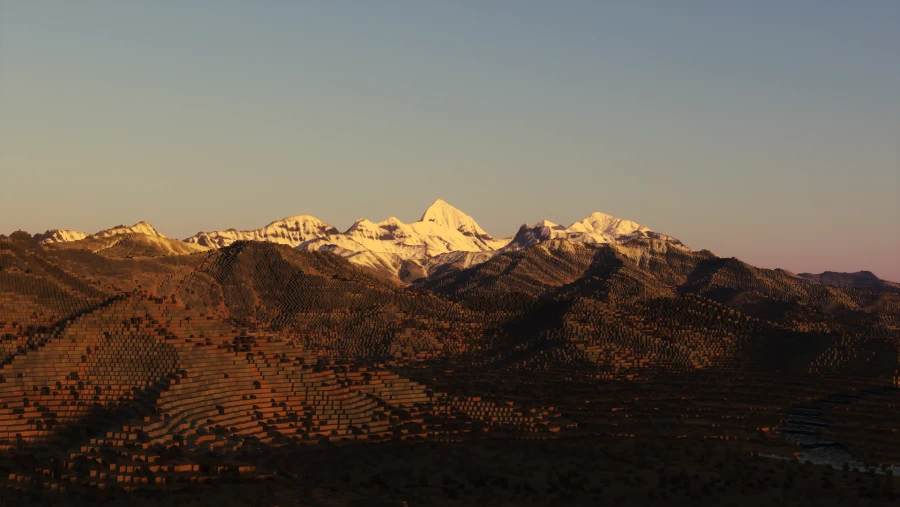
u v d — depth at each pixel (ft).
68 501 356.18
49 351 488.44
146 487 377.91
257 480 401.90
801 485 460.96
